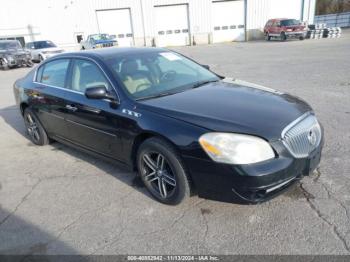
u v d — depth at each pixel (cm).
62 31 2997
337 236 260
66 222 310
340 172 356
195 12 2956
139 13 2980
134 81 358
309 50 1683
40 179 404
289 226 276
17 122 687
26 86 506
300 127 288
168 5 2955
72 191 367
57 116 439
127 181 378
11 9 2852
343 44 1878
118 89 346
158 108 310
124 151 348
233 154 259
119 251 265
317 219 282
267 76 1007
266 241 262
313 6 2861
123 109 332
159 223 296
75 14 2975
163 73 389
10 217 326
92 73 383
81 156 464
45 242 283
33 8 2883
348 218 280
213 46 2616
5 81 1381
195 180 284
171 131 288
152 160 326
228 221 289
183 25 3014
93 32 3044
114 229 293
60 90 429
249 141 261
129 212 317
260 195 264
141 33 3039
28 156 484
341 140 443
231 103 314
